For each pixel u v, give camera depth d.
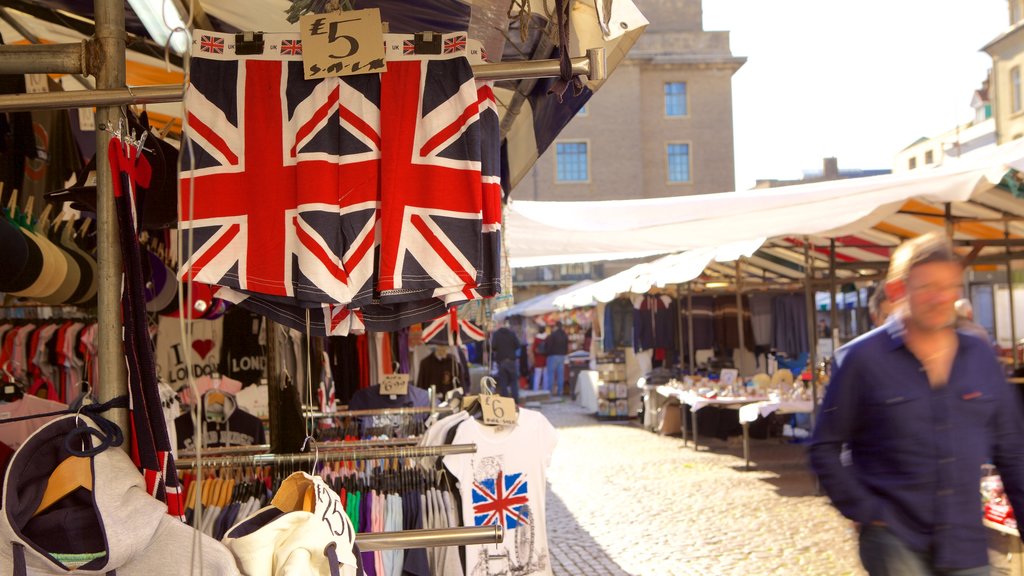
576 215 6.12
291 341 3.78
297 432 2.99
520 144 3.67
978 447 2.47
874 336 2.55
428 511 3.13
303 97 2.11
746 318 14.14
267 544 1.68
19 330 3.77
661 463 10.55
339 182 2.09
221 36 2.12
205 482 2.73
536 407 19.66
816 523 6.95
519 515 3.41
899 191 5.71
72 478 1.63
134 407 1.79
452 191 2.10
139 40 2.84
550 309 20.16
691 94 33.44
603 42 2.44
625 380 16.27
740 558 5.98
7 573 1.53
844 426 2.53
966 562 2.41
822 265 11.09
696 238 7.10
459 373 7.44
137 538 1.58
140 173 2.00
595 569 5.86
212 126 2.09
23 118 3.01
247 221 2.08
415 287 2.06
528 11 2.51
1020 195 6.16
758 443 12.25
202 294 3.71
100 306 1.86
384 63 2.10
